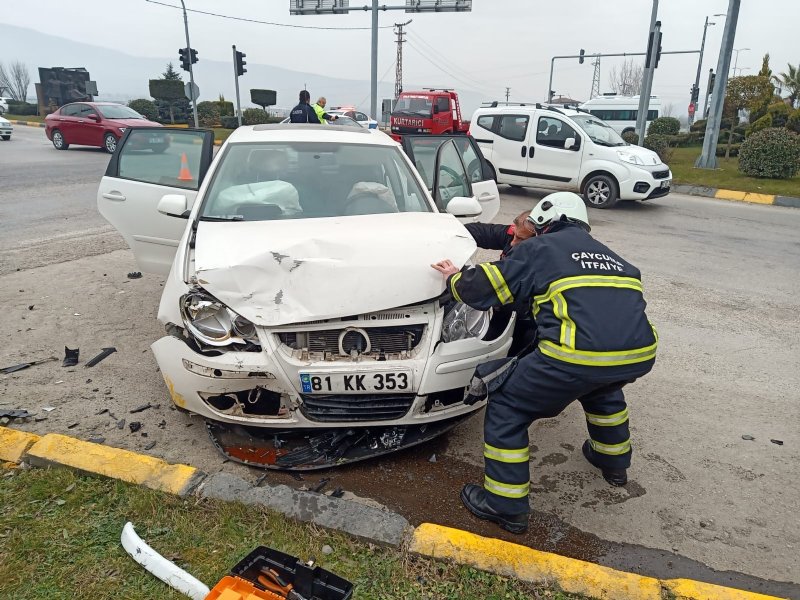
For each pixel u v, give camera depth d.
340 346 2.97
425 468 3.27
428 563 2.55
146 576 2.42
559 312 2.60
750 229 10.15
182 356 3.11
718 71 16.81
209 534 2.64
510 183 12.76
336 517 2.74
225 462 3.21
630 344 2.55
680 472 3.37
